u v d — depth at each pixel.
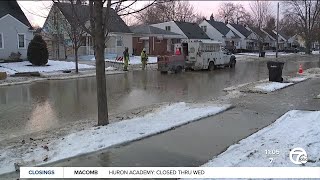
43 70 27.19
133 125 9.30
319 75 23.67
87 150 7.31
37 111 12.25
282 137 8.02
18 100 14.62
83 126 9.48
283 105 12.64
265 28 89.50
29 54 29.50
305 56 59.62
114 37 42.75
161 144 7.86
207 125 9.62
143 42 49.31
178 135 8.59
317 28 70.44
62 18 27.16
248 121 10.13
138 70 28.80
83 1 16.61
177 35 52.25
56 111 12.20
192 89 17.66
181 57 27.23
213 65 29.41
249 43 76.06
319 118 9.95
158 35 49.22
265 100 13.73
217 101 13.65
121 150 7.44
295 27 82.19
